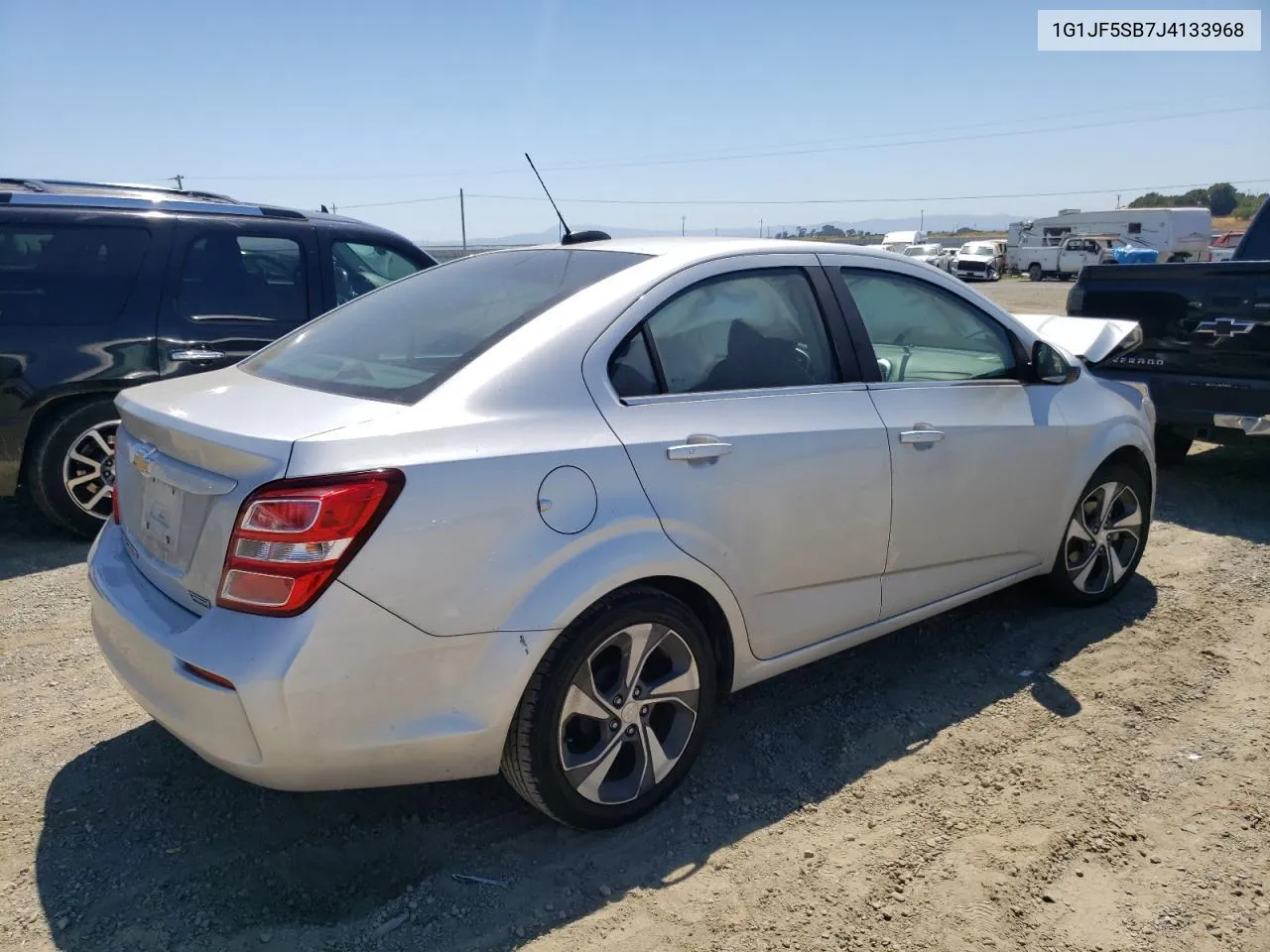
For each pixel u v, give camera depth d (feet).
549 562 8.45
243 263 18.88
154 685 8.34
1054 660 13.11
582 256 10.96
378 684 7.88
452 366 8.96
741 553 9.87
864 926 8.26
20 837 9.36
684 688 9.67
